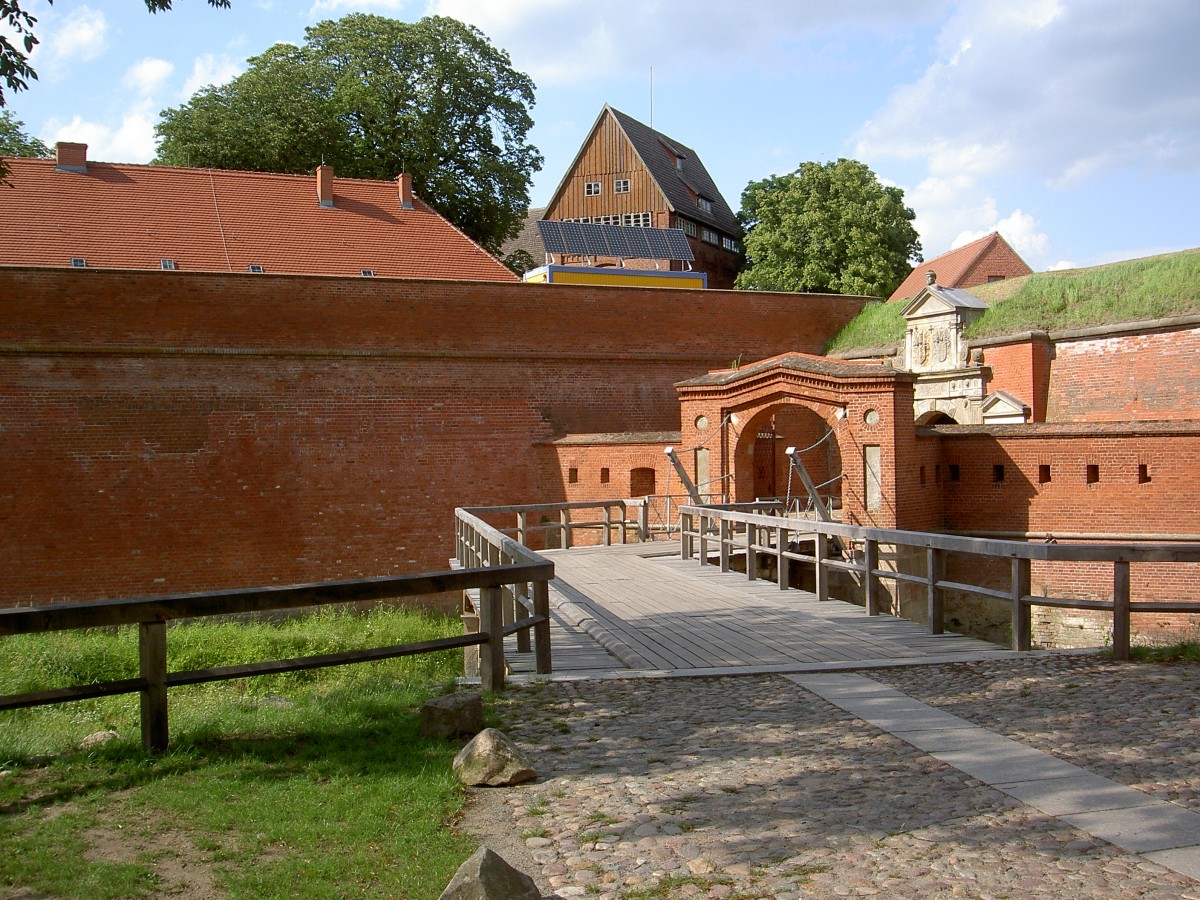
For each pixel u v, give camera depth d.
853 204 49.00
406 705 8.09
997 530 21.80
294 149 39.56
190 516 24.02
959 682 8.73
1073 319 24.09
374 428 25.84
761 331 30.47
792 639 10.98
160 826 5.60
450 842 5.35
